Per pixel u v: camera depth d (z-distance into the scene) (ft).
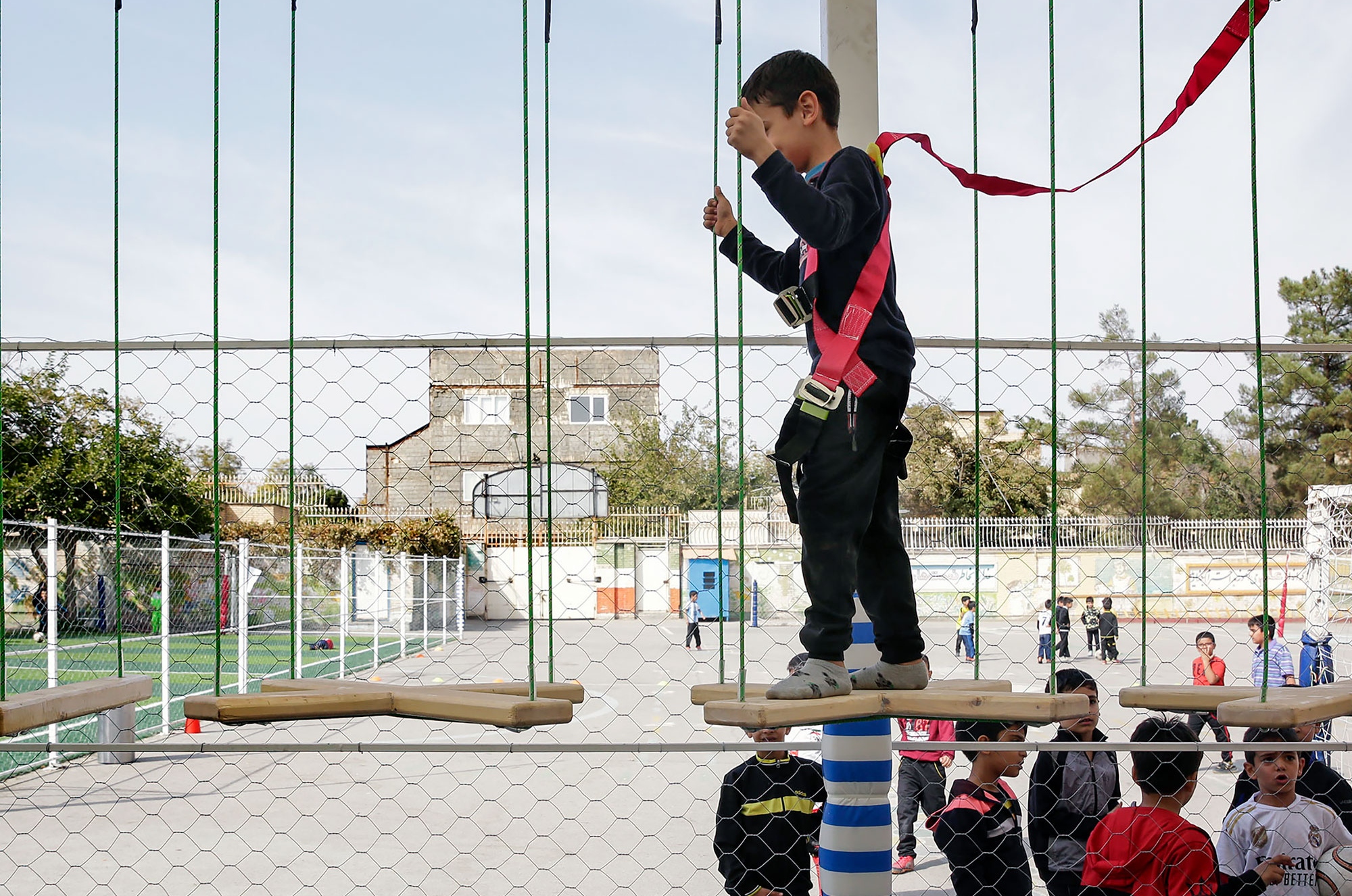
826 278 7.80
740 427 7.61
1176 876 11.48
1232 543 39.96
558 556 73.92
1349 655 28.30
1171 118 9.11
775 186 7.25
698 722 35.14
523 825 23.04
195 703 7.60
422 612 70.90
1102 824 11.98
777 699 7.23
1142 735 12.19
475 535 77.10
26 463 29.22
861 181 7.69
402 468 65.26
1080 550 46.52
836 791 10.02
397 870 19.38
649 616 74.08
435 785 27.61
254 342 11.68
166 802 25.30
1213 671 27.99
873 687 8.27
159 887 18.24
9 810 24.29
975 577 8.84
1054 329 8.49
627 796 25.98
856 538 7.59
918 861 20.04
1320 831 12.66
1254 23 7.93
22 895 17.65
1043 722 7.30
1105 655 46.32
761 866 13.16
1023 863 13.42
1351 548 29.12
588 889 18.03
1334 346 12.05
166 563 33.12
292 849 20.94
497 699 7.53
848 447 7.52
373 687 8.54
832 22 10.28
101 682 8.93
